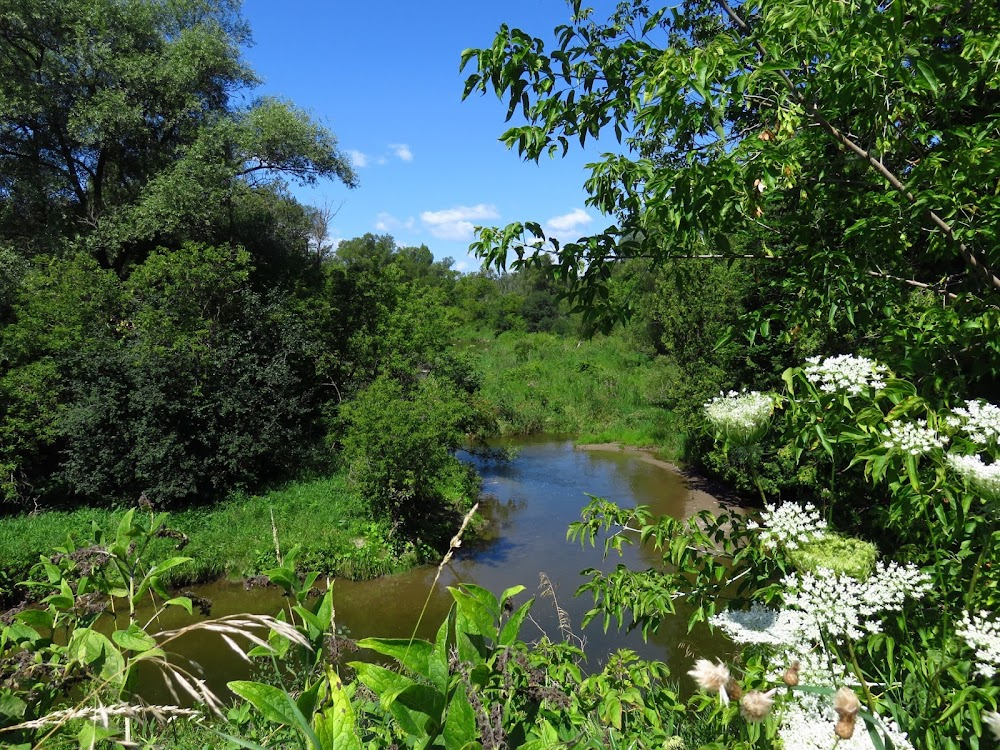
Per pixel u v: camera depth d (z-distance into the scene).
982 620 1.92
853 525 3.10
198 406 14.54
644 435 24.97
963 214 2.54
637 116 2.50
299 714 1.28
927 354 2.46
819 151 2.92
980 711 1.69
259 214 21.84
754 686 2.02
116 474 13.60
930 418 1.95
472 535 14.20
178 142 19.67
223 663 8.32
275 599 10.88
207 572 11.59
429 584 11.74
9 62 17.50
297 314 18.81
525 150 2.97
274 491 15.38
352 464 14.27
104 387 14.02
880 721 1.53
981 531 2.12
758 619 1.96
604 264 3.10
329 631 1.81
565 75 2.92
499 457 21.67
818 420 2.06
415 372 18.42
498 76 2.86
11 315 16.22
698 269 16.05
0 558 10.59
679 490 17.89
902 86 2.44
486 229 3.13
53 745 1.62
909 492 2.05
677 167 2.94
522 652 1.92
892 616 2.04
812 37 2.30
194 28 19.42
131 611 1.92
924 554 2.32
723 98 2.48
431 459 13.38
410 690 1.33
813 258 2.73
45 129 18.02
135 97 18.11
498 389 31.22
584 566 12.23
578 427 27.73
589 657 7.87
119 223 17.41
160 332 15.02
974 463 1.79
